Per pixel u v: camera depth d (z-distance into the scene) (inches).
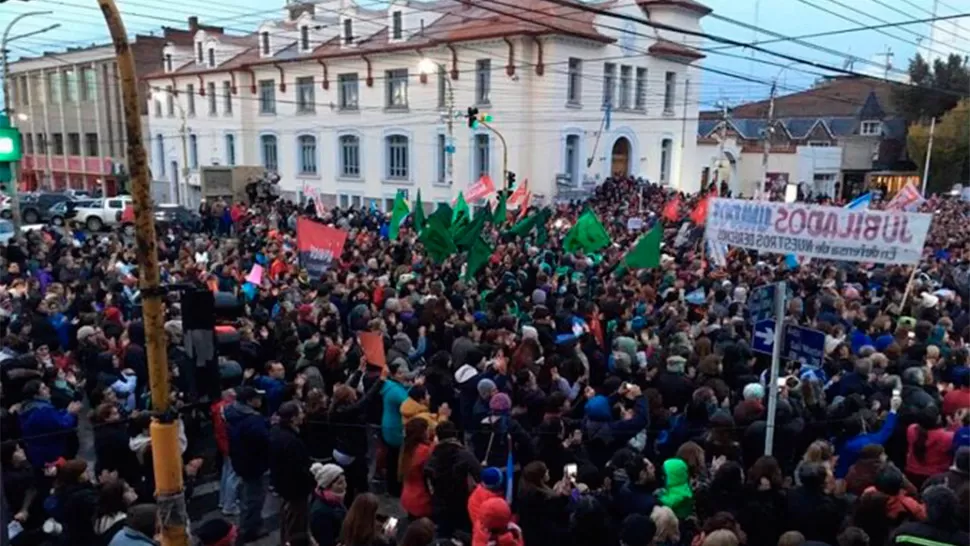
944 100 2294.5
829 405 319.9
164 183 2319.1
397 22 1665.8
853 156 2336.4
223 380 288.2
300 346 384.8
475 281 555.8
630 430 283.3
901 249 319.6
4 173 251.3
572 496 235.3
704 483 242.2
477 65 1542.8
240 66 1982.0
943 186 2108.8
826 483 226.8
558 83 1475.1
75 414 294.4
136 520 204.8
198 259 659.4
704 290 536.1
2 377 304.7
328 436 293.9
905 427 283.7
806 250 334.6
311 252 544.1
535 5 1465.3
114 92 2306.8
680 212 1090.7
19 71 2593.5
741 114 3093.0
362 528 207.8
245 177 1599.4
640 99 1691.7
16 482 241.4
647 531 205.8
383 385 317.7
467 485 249.9
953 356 355.9
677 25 1700.3
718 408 297.3
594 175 1589.6
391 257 676.7
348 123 1807.3
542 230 796.0
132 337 387.9
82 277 568.1
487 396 299.1
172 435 185.5
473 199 919.0
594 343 393.4
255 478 287.7
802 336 308.0
